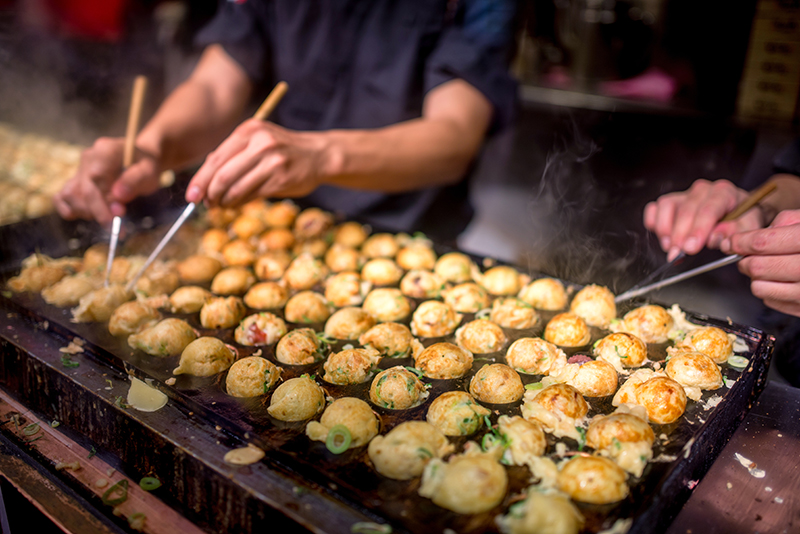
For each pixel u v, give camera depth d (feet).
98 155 7.15
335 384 5.11
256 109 10.17
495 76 8.52
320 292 6.98
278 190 6.24
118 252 7.61
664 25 12.77
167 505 4.17
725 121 11.15
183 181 9.10
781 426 4.96
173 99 8.84
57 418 5.13
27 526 4.45
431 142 7.77
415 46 8.67
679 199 6.66
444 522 3.49
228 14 9.46
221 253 7.86
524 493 3.75
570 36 13.75
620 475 3.73
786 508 4.10
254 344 5.83
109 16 12.29
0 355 5.72
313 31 8.89
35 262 7.23
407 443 3.93
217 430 4.28
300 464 3.92
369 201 9.55
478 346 5.63
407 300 6.49
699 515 4.03
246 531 3.79
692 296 10.70
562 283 6.76
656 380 4.61
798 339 6.86
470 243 15.62
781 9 10.43
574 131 13.32
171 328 5.50
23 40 10.88
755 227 6.13
